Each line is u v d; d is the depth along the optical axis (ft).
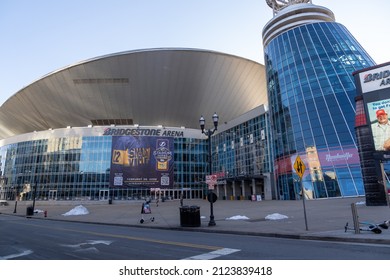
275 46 194.70
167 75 233.35
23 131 309.83
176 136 244.83
